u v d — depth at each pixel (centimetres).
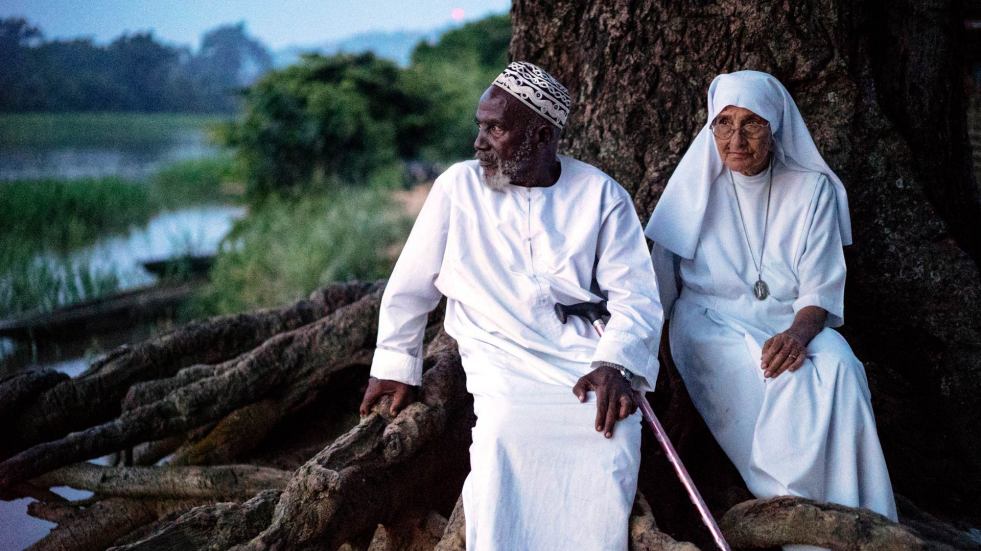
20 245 1094
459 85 2202
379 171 1553
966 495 414
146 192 1667
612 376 313
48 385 474
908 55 440
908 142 443
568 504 301
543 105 327
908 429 419
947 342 414
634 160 443
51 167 2342
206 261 1108
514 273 335
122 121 4809
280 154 1495
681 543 291
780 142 353
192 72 7794
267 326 507
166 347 489
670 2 430
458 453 366
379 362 345
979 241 469
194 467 430
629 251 341
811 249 353
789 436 319
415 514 352
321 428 502
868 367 426
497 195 341
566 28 461
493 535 290
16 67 5219
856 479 316
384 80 1814
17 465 422
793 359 326
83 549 411
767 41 421
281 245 1069
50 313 852
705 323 356
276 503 334
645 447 386
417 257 342
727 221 364
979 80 662
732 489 359
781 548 317
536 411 309
